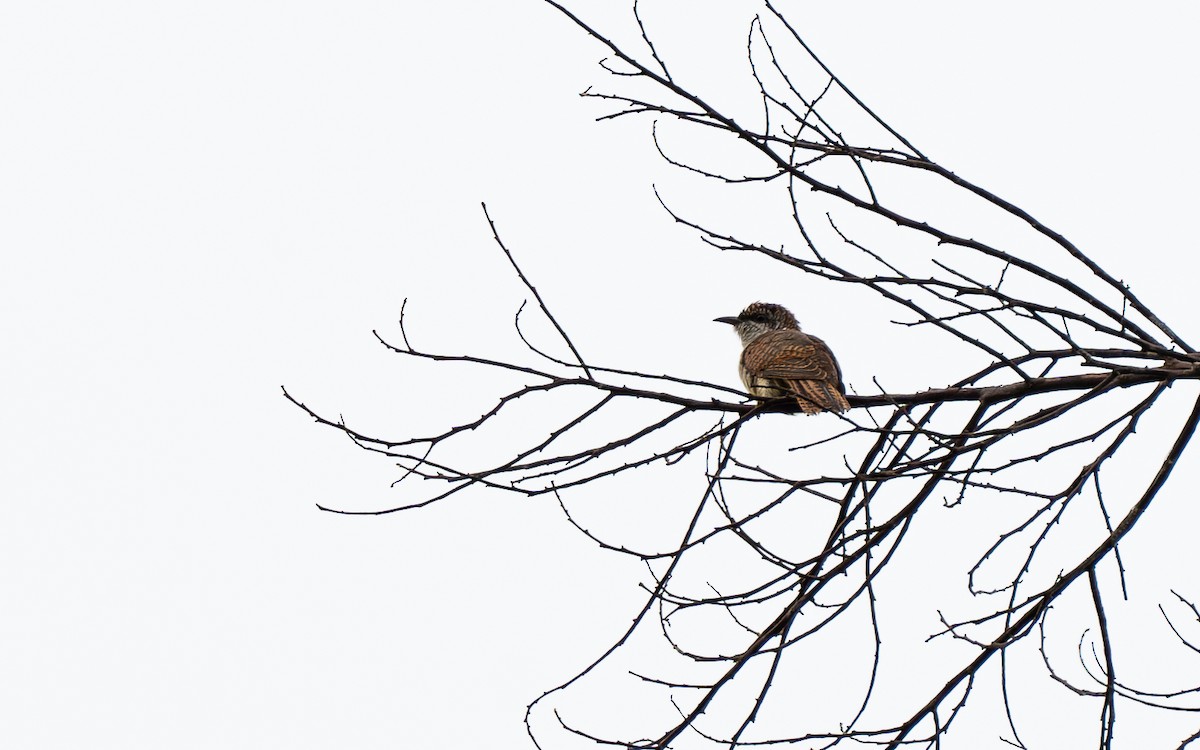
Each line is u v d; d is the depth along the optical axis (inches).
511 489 444.8
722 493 458.0
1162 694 449.7
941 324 436.1
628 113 448.1
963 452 434.3
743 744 451.2
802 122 458.0
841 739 449.7
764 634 466.3
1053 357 455.8
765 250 437.4
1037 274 461.4
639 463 453.1
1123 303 477.4
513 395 447.2
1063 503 453.1
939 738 449.1
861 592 458.9
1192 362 450.6
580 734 462.9
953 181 457.7
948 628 453.7
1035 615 450.0
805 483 434.3
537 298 445.7
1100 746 448.5
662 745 454.9
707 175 448.1
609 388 448.8
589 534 455.8
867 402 510.6
